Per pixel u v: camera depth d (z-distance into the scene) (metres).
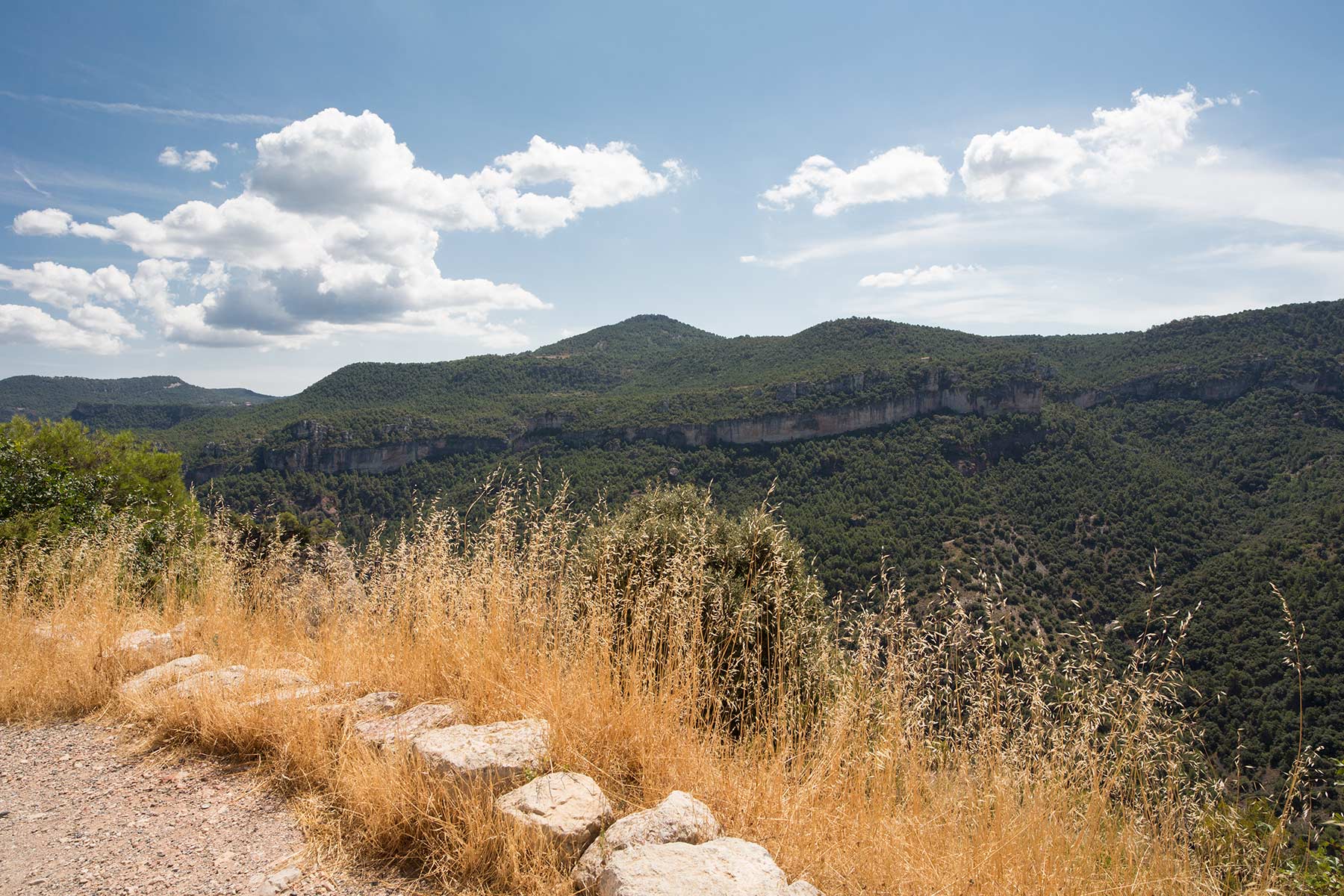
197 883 2.83
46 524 9.30
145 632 5.83
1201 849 3.32
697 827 2.89
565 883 2.69
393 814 3.09
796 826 3.12
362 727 3.91
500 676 4.29
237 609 6.43
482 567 5.00
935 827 3.29
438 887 2.80
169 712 4.30
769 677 4.62
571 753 3.45
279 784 3.65
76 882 2.86
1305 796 3.47
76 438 15.58
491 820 2.95
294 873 2.88
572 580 5.11
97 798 3.58
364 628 5.21
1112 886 3.02
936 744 3.68
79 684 4.89
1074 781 3.46
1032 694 3.62
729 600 5.34
